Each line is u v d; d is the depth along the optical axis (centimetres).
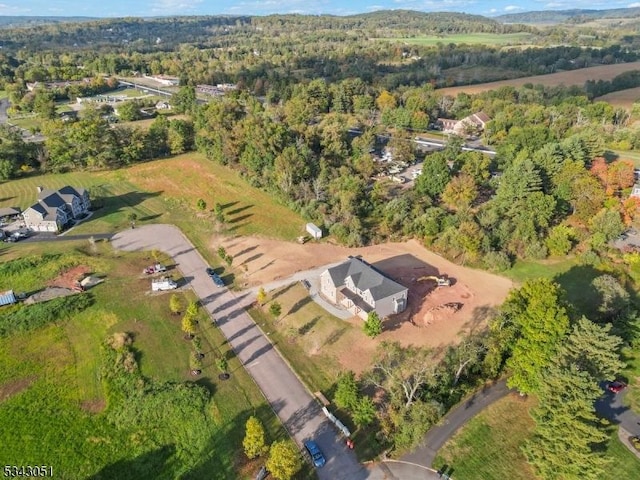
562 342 4619
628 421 4769
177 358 5616
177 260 7925
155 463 4312
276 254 8106
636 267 7244
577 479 3906
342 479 4156
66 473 4212
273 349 5819
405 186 10719
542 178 9238
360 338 5984
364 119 16162
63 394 5078
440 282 7100
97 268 7525
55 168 12019
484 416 4788
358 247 8338
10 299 6494
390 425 4594
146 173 12000
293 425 4725
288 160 10388
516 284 7194
